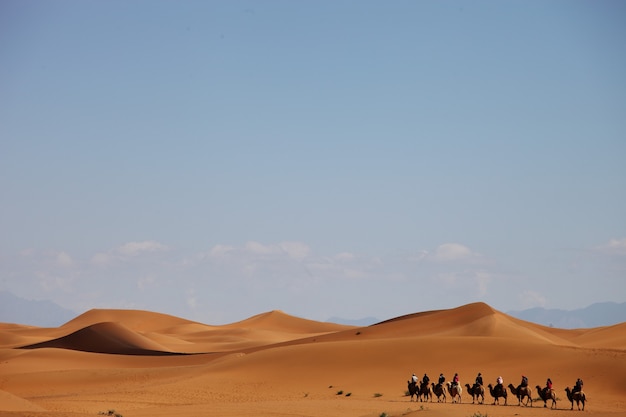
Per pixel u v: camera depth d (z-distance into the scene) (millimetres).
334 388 123812
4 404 83875
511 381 121125
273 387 127375
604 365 121500
